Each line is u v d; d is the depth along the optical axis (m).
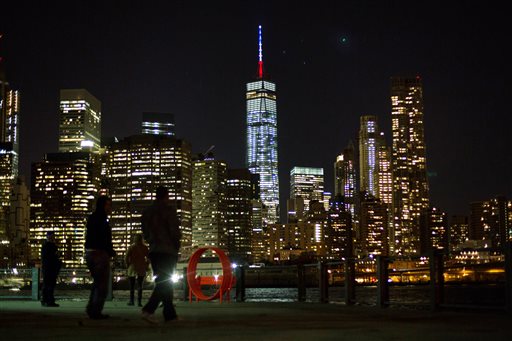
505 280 16.98
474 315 16.75
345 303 23.55
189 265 28.14
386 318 15.98
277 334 11.80
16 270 31.23
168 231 14.34
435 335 11.61
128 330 12.64
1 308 21.58
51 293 22.83
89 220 16.34
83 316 16.89
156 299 14.34
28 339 11.08
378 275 21.80
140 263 23.34
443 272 19.45
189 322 14.60
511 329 12.71
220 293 26.78
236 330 12.59
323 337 11.27
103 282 16.16
